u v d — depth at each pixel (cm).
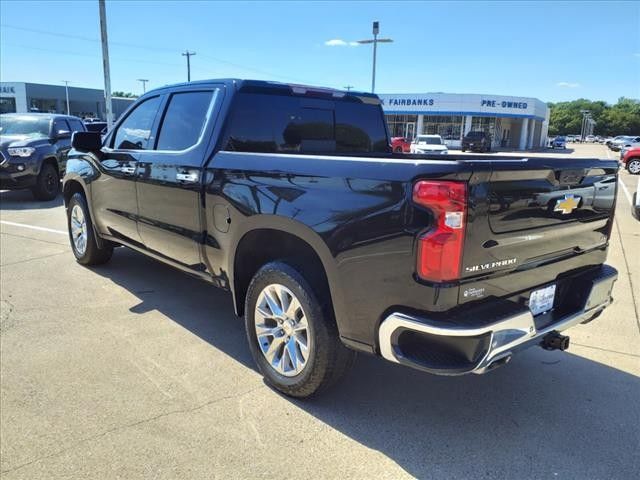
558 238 283
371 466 257
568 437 283
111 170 468
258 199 309
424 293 232
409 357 242
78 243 580
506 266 252
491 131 5394
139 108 458
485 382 343
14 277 542
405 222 234
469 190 227
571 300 309
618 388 338
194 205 366
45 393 315
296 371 305
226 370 349
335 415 300
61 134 1143
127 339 395
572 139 11412
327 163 272
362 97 461
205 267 374
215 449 266
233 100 366
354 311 263
